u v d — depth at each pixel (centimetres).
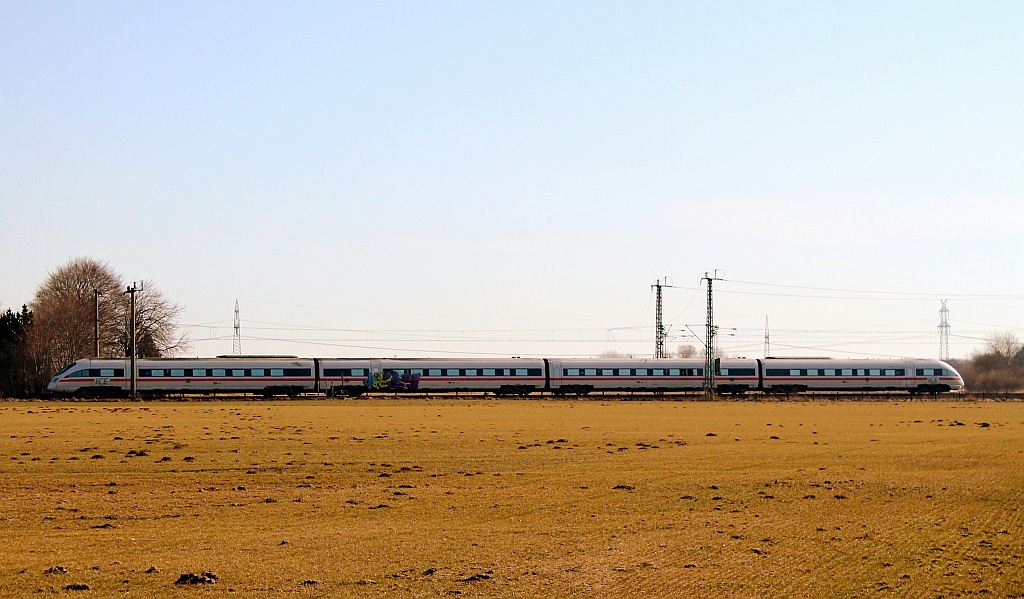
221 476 4606
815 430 7550
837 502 3922
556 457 5459
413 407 10544
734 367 13975
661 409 10500
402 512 3653
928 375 14250
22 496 3984
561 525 3391
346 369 13112
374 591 2458
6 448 5697
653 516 3581
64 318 15300
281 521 3456
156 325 16075
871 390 14238
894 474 4784
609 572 2673
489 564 2769
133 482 4406
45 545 2994
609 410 10212
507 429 7356
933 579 2612
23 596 2364
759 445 6244
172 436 6562
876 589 2509
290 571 2661
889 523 3444
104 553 2878
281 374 12900
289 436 6600
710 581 2580
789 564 2783
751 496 4072
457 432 7031
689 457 5516
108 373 12450
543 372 13475
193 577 2538
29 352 14950
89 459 5181
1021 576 2645
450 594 2436
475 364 13450
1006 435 7100
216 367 12706
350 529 3297
